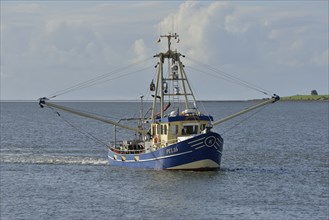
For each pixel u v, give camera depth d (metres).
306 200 63.19
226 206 60.66
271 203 61.84
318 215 57.22
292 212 58.31
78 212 58.66
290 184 71.94
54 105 85.69
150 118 88.12
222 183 71.94
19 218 56.78
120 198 64.44
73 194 66.81
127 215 57.50
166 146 79.06
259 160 96.69
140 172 79.94
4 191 68.75
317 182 73.44
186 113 81.50
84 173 81.19
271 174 79.38
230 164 90.56
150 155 81.62
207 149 77.81
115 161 89.06
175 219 56.19
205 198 64.12
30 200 63.91
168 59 83.31
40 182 74.44
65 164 91.38
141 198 64.38
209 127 77.69
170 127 80.50
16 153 109.88
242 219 56.03
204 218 56.41
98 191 68.31
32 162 94.31
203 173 78.12
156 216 57.12
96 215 57.59
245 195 65.56
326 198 64.12
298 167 87.31
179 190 68.06
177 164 78.81
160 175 76.94
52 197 65.25
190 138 77.44
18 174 81.00
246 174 78.88
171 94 83.44
